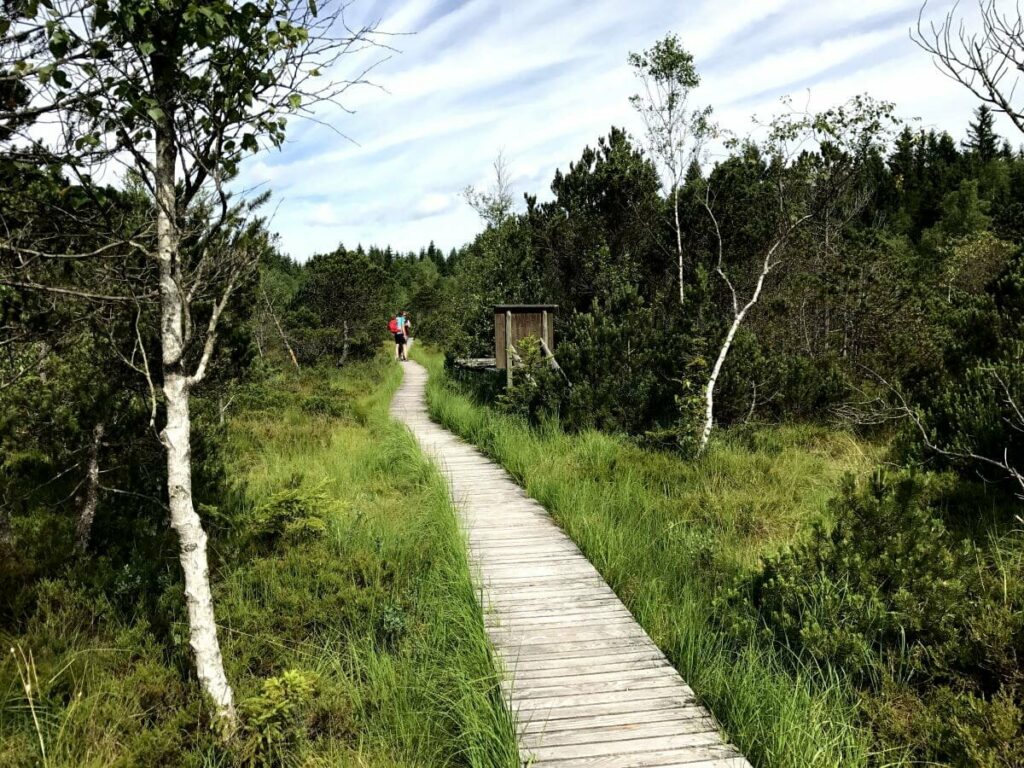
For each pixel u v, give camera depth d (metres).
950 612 4.36
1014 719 3.54
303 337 26.53
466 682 4.10
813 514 7.02
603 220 15.77
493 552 6.73
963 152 61.03
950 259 23.39
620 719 3.87
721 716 3.98
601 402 10.84
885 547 4.93
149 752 3.40
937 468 6.91
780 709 3.73
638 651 4.72
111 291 4.20
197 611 3.58
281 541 6.06
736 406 10.88
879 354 11.88
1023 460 6.16
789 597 4.80
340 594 5.18
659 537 6.70
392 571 5.79
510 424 11.88
